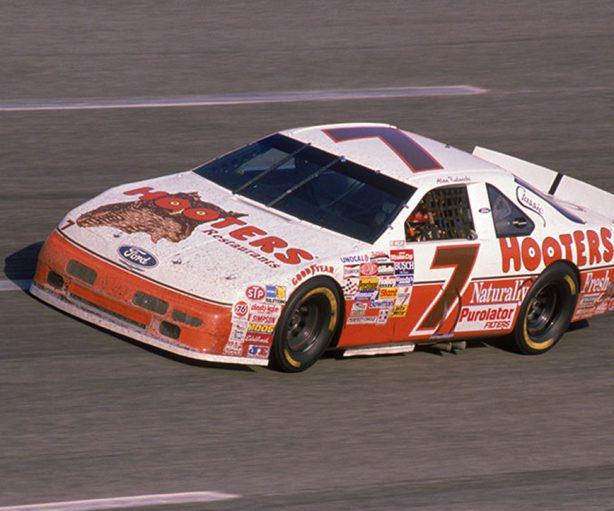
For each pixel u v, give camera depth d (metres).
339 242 31.02
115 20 69.00
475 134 55.06
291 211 32.16
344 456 26.41
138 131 51.69
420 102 58.84
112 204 32.38
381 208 32.06
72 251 30.86
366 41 68.12
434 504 24.45
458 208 33.09
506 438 28.42
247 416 27.83
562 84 63.66
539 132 56.06
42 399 27.64
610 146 55.06
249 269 29.27
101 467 24.69
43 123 51.69
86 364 29.67
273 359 29.97
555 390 31.94
